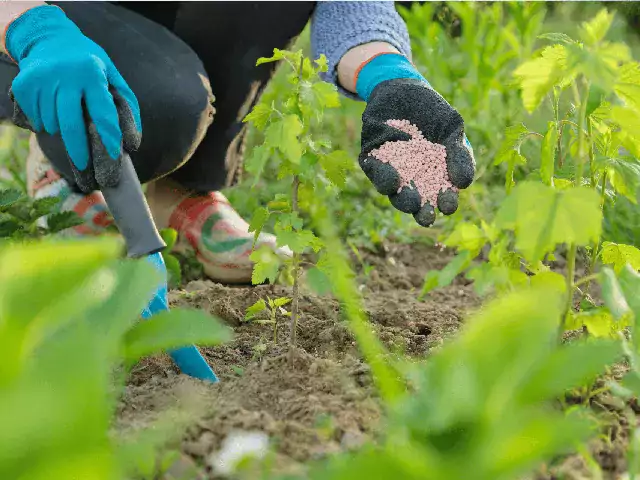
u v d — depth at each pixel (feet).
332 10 7.84
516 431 2.23
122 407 5.03
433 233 10.73
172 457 3.92
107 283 2.17
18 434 1.87
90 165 5.40
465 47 12.37
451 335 6.81
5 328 1.96
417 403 2.38
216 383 5.57
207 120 7.92
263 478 3.46
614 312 4.01
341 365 5.79
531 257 3.74
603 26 4.08
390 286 9.43
